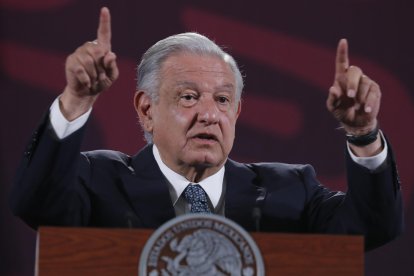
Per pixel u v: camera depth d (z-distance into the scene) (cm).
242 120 1469
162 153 870
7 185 1403
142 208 852
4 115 1417
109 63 704
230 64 863
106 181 866
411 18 1514
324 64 1493
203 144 831
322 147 1472
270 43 1489
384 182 798
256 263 648
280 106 1477
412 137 1484
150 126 890
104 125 1438
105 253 642
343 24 1505
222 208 870
